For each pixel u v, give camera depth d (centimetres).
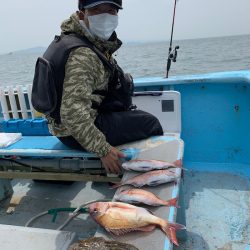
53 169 250
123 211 147
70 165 242
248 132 325
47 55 193
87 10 197
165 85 334
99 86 206
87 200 287
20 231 166
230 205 270
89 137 183
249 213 258
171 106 286
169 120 289
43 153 229
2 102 349
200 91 329
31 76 1877
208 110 332
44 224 257
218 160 340
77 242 151
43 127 272
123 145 227
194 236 236
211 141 339
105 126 217
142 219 143
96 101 209
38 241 157
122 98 229
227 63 2067
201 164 341
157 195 170
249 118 322
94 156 218
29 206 285
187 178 315
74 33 200
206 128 337
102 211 149
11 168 263
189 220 255
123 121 223
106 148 189
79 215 265
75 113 179
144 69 1698
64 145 240
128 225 143
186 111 338
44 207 281
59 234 161
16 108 350
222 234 237
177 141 227
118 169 199
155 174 179
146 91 309
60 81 186
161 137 236
